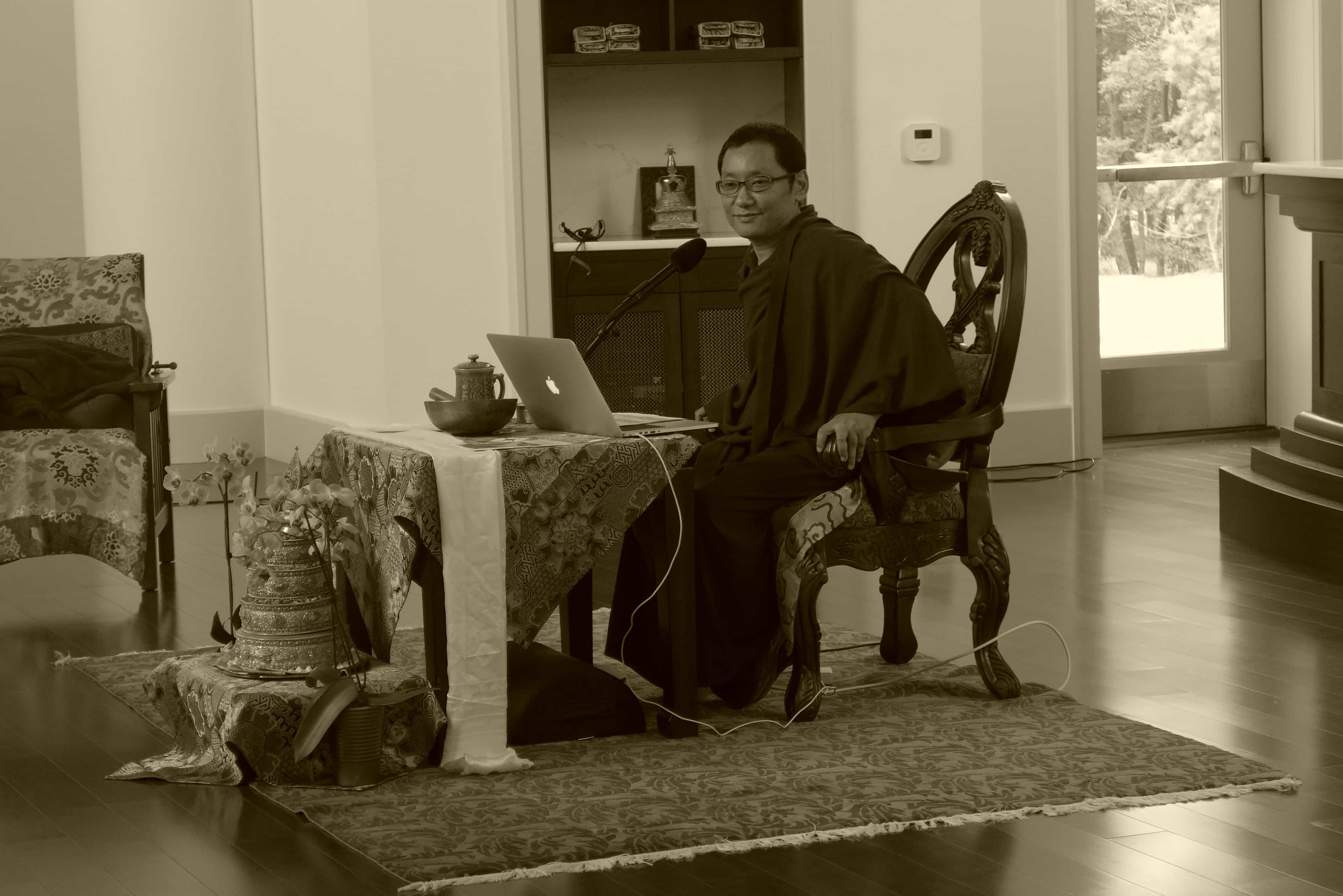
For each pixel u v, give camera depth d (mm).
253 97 8312
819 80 7137
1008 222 3873
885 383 3676
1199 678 3998
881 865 2812
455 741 3381
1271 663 4117
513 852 2881
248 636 3436
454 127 6867
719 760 3418
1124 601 4824
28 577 5656
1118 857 2828
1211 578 5098
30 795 3303
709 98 7652
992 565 3836
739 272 4113
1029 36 7160
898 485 3740
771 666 3781
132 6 8031
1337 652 4203
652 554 3768
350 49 6953
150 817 3150
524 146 6883
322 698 3219
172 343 8266
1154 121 7957
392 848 2910
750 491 3723
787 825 2990
